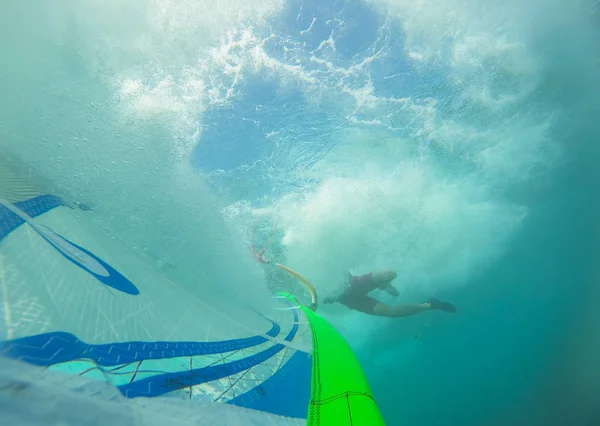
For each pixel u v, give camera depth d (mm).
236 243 4273
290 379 1697
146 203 3373
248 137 4797
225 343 1912
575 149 7461
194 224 3744
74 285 1673
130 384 1189
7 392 700
